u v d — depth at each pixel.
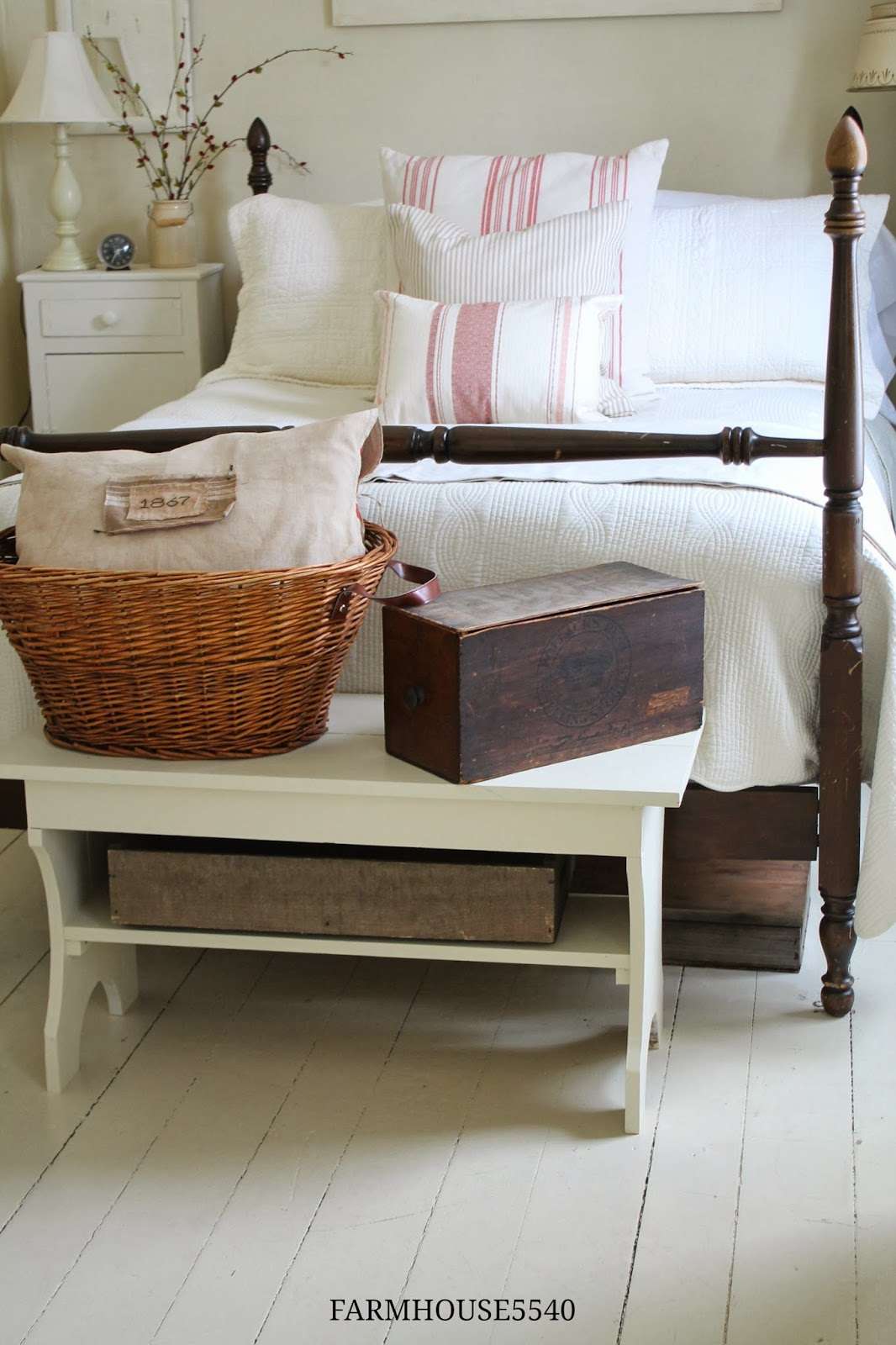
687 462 2.24
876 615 1.96
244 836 1.77
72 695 1.74
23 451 1.80
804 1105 1.81
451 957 1.79
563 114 3.73
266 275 3.33
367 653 2.08
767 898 2.13
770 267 3.08
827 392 1.84
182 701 1.72
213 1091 1.86
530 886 1.75
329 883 1.80
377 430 1.86
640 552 2.01
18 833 2.71
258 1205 1.64
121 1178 1.69
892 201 3.62
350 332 3.23
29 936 2.29
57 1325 1.46
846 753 1.93
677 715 1.84
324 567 1.70
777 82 3.61
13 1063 1.94
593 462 2.27
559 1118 1.79
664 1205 1.62
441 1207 1.62
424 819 1.72
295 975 2.17
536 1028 2.01
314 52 3.79
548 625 1.68
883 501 2.44
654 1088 1.86
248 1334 1.44
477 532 2.07
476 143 3.79
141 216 4.03
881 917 1.94
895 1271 1.52
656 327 3.08
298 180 3.90
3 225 4.02
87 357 3.81
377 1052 1.95
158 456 1.80
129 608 1.66
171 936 1.84
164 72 3.86
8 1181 1.68
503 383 2.69
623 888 2.13
